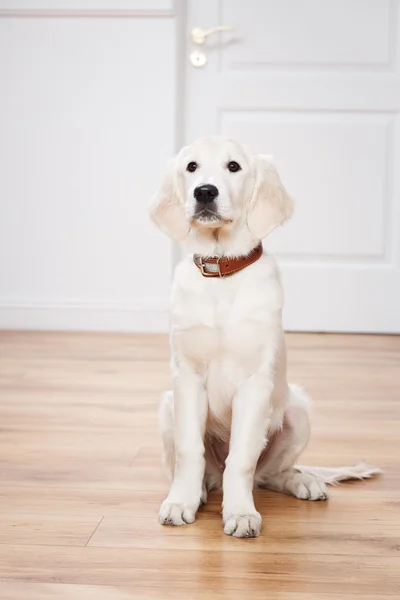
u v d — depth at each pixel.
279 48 3.46
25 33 3.44
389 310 3.53
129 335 3.46
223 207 1.52
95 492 1.63
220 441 1.69
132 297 3.54
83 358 2.99
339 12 3.43
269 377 1.54
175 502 1.49
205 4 3.47
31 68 3.46
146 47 3.42
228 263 1.55
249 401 1.52
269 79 3.47
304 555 1.33
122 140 3.47
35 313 3.56
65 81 3.46
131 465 1.81
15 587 1.21
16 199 3.53
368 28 3.43
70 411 2.27
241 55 3.48
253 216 1.61
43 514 1.51
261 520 1.45
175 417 1.55
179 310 1.55
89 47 3.43
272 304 1.54
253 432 1.51
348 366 2.90
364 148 3.47
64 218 3.52
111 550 1.35
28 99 3.47
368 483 1.70
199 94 3.52
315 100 3.47
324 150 3.48
